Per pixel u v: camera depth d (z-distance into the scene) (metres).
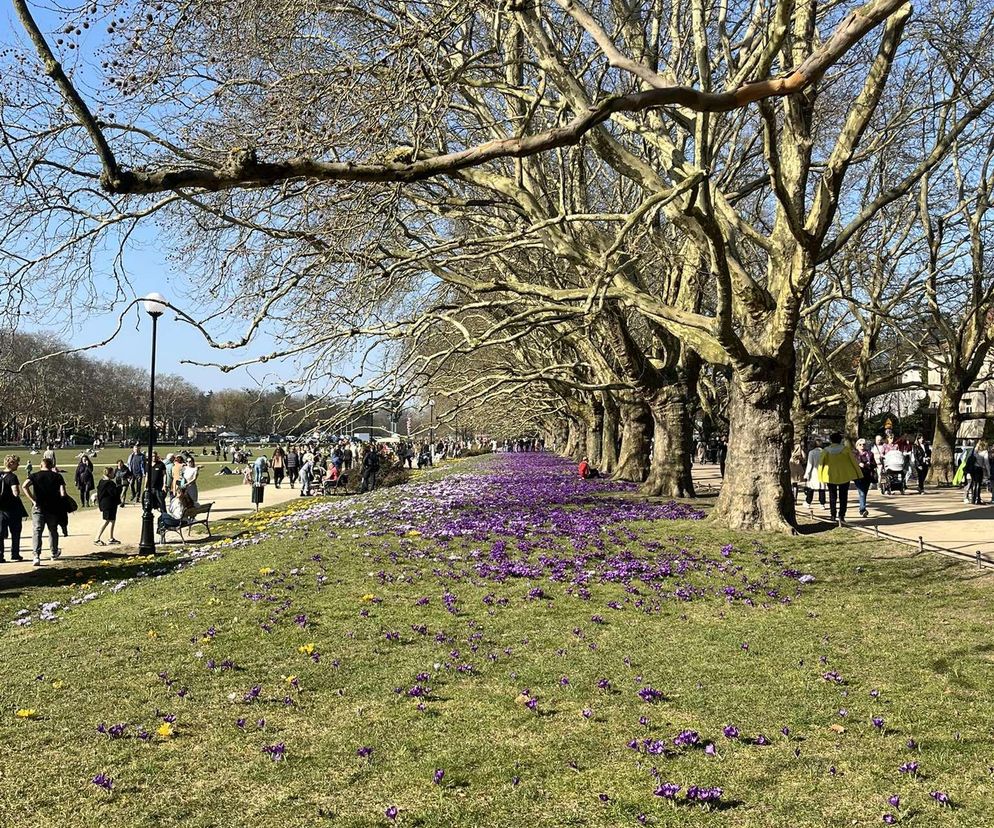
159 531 21.23
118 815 5.07
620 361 22.36
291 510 27.69
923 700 6.79
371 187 10.95
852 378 40.97
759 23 13.91
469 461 64.38
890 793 5.12
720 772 5.49
